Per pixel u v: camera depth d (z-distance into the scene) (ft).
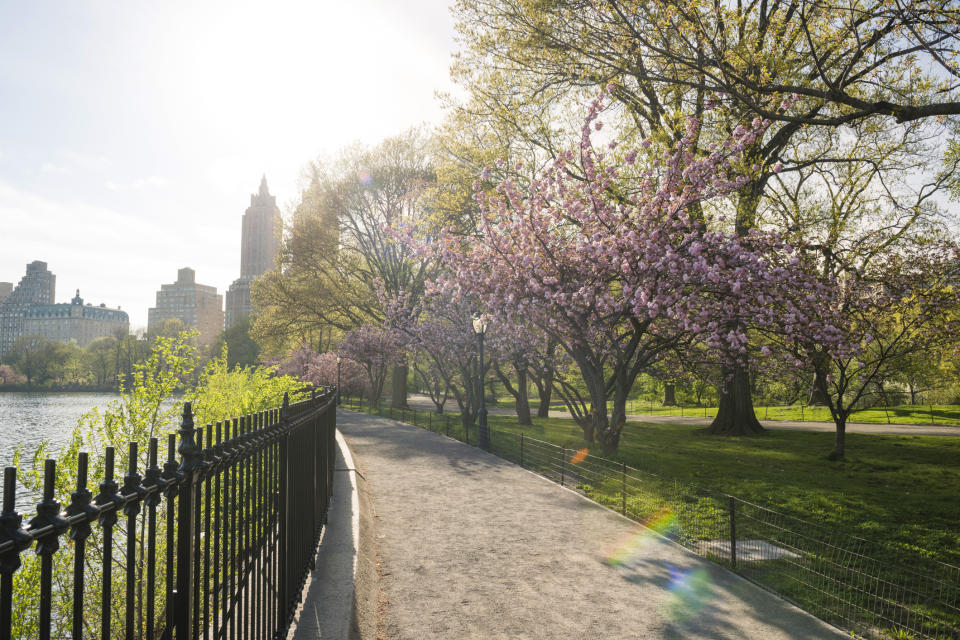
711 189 52.85
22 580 18.53
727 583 23.47
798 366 62.90
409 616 19.93
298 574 18.54
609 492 43.86
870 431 103.60
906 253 66.49
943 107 33.45
